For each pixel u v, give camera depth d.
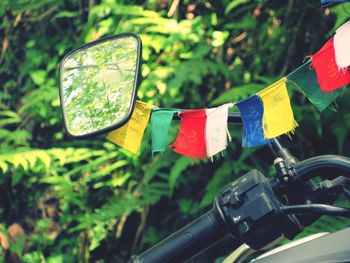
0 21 6.37
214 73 5.16
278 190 1.92
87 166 5.57
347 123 4.73
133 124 1.95
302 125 5.05
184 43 5.46
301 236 4.34
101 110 1.86
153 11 5.45
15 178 5.71
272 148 1.97
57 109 5.95
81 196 5.78
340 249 1.75
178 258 1.92
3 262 5.81
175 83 5.07
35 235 5.89
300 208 1.86
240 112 1.88
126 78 1.85
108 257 5.84
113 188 5.74
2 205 6.06
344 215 1.86
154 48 5.47
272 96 1.85
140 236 5.65
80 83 1.90
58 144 5.97
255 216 1.85
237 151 5.30
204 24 5.60
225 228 1.90
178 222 5.50
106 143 5.56
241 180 1.91
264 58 5.41
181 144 1.93
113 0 5.52
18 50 6.33
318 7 5.20
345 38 1.74
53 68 6.10
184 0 5.65
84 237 5.77
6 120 5.91
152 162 5.28
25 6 6.10
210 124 1.90
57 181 5.70
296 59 5.30
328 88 1.79
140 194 5.43
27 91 6.16
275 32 5.32
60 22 6.20
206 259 5.11
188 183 5.53
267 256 1.84
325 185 1.93
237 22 5.55
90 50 1.91
